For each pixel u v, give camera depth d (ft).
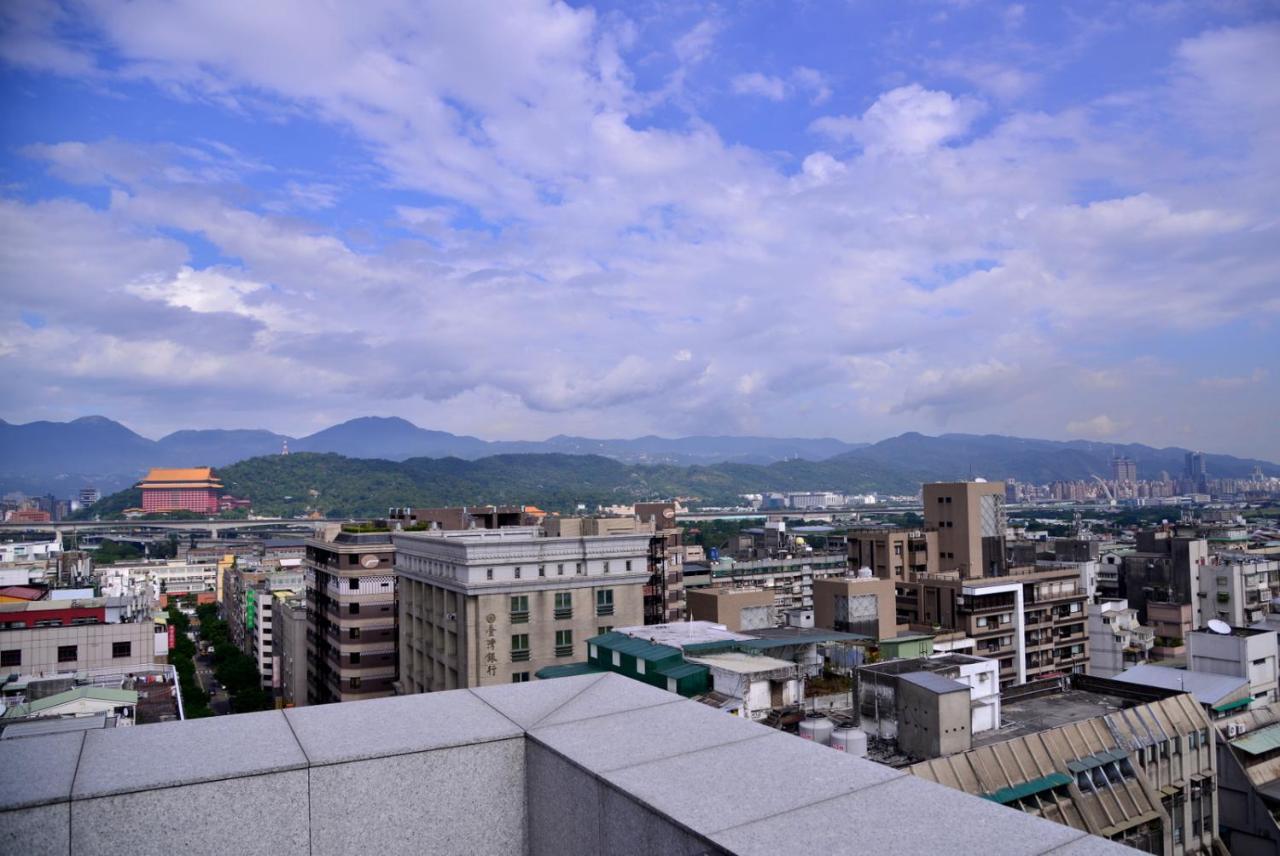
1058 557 380.17
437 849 20.31
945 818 15.42
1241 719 156.56
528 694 24.76
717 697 118.21
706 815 15.76
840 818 15.53
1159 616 324.39
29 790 17.17
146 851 17.53
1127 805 112.57
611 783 17.62
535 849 20.85
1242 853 138.62
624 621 184.55
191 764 18.84
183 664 357.82
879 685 116.78
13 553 523.70
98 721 106.42
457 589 176.24
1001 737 122.11
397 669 251.60
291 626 337.93
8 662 200.85
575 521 211.00
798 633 178.29
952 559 315.17
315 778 19.20
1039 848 14.11
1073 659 286.87
